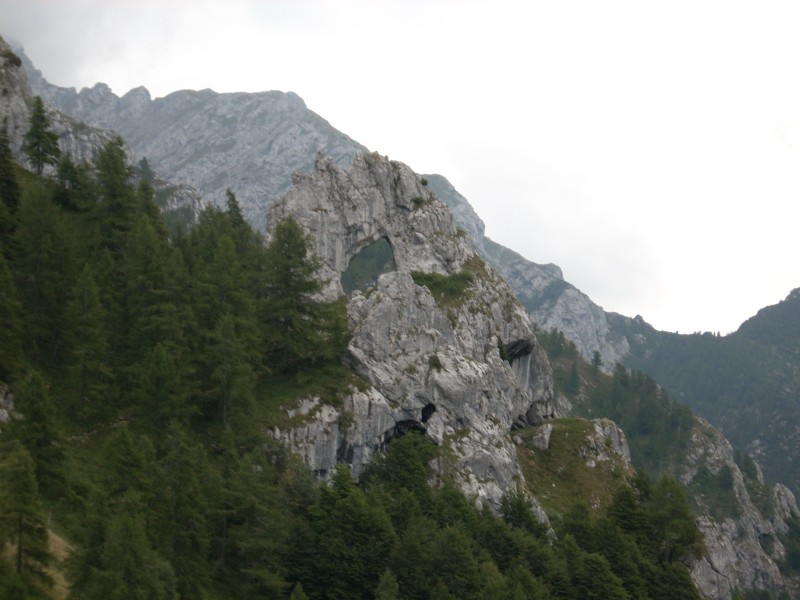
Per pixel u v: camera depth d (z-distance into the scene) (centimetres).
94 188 9512
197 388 7644
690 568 9562
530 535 8538
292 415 8675
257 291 9681
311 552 6644
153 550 5250
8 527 4416
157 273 7938
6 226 7950
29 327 7150
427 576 6981
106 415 6919
